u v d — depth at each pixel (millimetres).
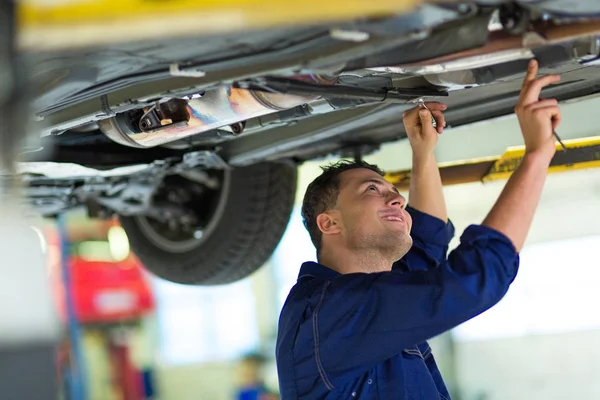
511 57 1887
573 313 7234
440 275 1906
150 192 3457
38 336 1526
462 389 7844
